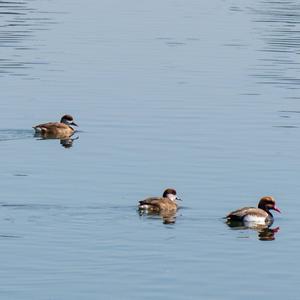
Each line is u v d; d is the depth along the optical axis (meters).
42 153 42.28
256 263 29.27
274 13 94.31
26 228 31.44
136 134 45.84
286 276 28.34
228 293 27.02
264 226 32.78
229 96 54.94
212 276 28.16
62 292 26.69
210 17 90.31
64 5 96.56
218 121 48.66
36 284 27.22
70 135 45.75
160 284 27.44
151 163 40.41
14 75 59.94
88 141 44.53
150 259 29.22
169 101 53.28
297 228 32.69
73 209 33.41
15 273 27.95
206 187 36.97
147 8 96.38
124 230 31.59
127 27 82.31
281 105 52.78
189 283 27.55
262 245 30.81
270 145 43.91
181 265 28.84
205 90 56.56
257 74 61.84
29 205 33.75
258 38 77.19
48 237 30.72
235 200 35.38
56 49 69.88
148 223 32.28
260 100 54.03
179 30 81.12
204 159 41.19
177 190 36.44
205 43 74.38
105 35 77.25
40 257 29.09
